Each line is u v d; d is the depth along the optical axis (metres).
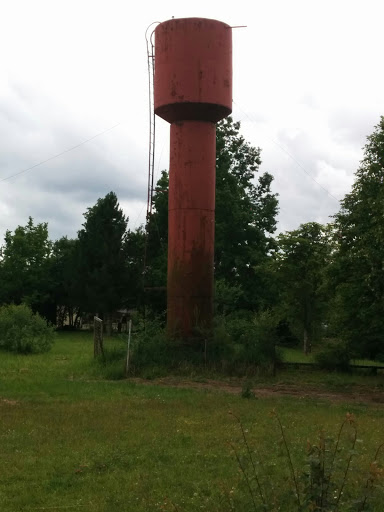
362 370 25.06
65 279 55.56
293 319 36.53
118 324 56.38
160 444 10.56
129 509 7.21
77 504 7.40
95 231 52.06
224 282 39.56
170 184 24.72
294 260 35.44
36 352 30.97
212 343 23.16
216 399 16.16
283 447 10.13
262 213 45.97
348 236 21.45
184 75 23.97
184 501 7.45
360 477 7.48
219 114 24.45
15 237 60.34
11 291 60.47
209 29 24.22
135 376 21.28
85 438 10.99
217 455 9.71
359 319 21.89
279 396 17.84
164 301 48.44
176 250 24.16
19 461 9.31
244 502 7.17
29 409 14.00
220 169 44.19
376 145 21.00
